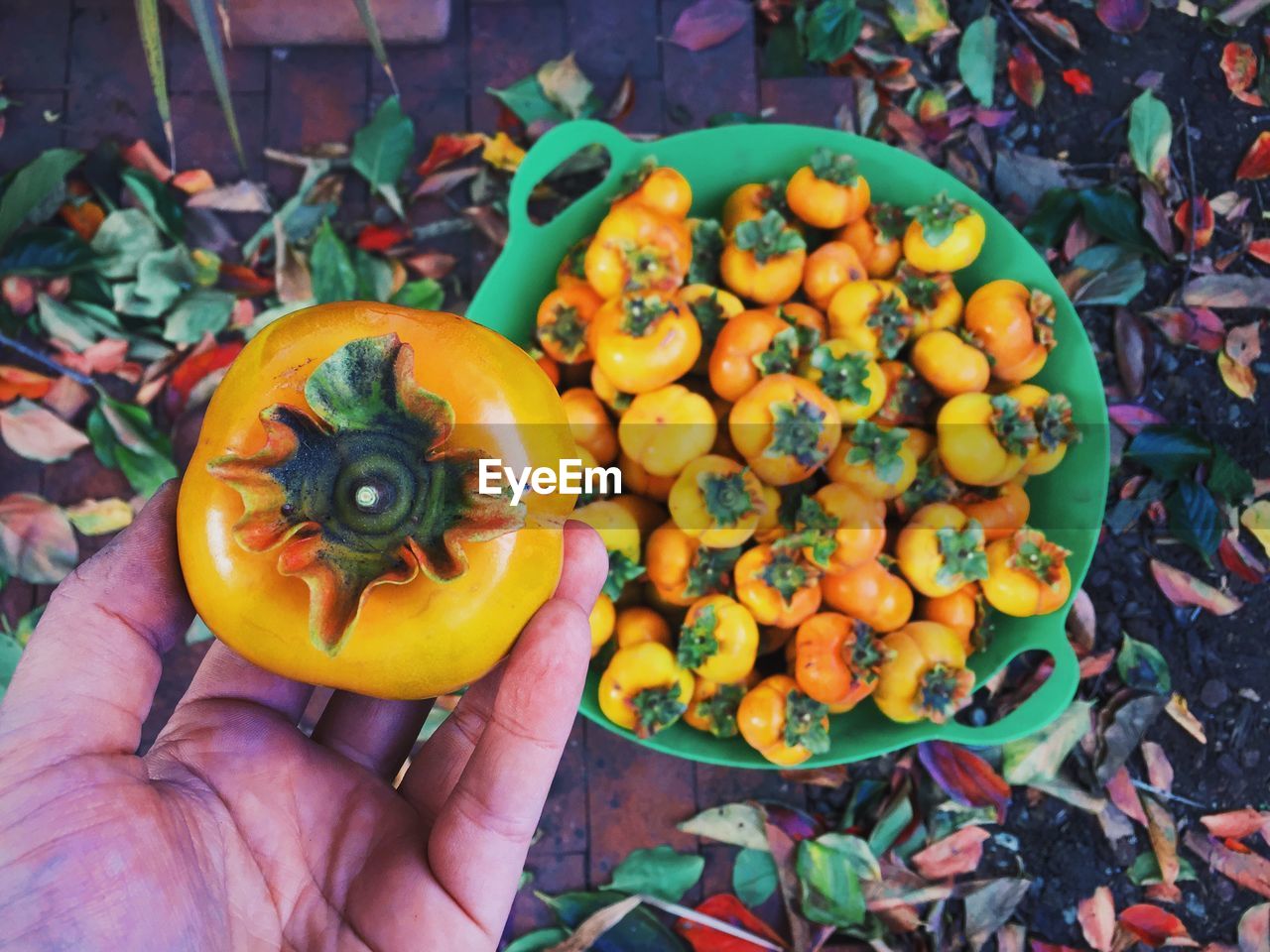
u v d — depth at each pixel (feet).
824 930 2.76
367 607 1.33
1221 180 3.24
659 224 2.46
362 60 3.22
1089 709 2.92
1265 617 3.04
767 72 3.25
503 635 1.41
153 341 3.01
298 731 1.70
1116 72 3.28
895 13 3.18
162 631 1.56
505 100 3.12
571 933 2.77
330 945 1.55
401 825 1.63
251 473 1.28
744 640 2.39
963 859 2.84
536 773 1.51
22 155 3.11
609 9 3.27
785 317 2.57
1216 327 3.11
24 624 2.85
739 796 2.91
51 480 2.98
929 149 3.22
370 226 3.10
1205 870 2.94
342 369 1.30
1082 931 2.88
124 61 3.17
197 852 1.50
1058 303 2.63
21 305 2.98
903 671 2.39
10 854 1.36
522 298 2.70
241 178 3.14
